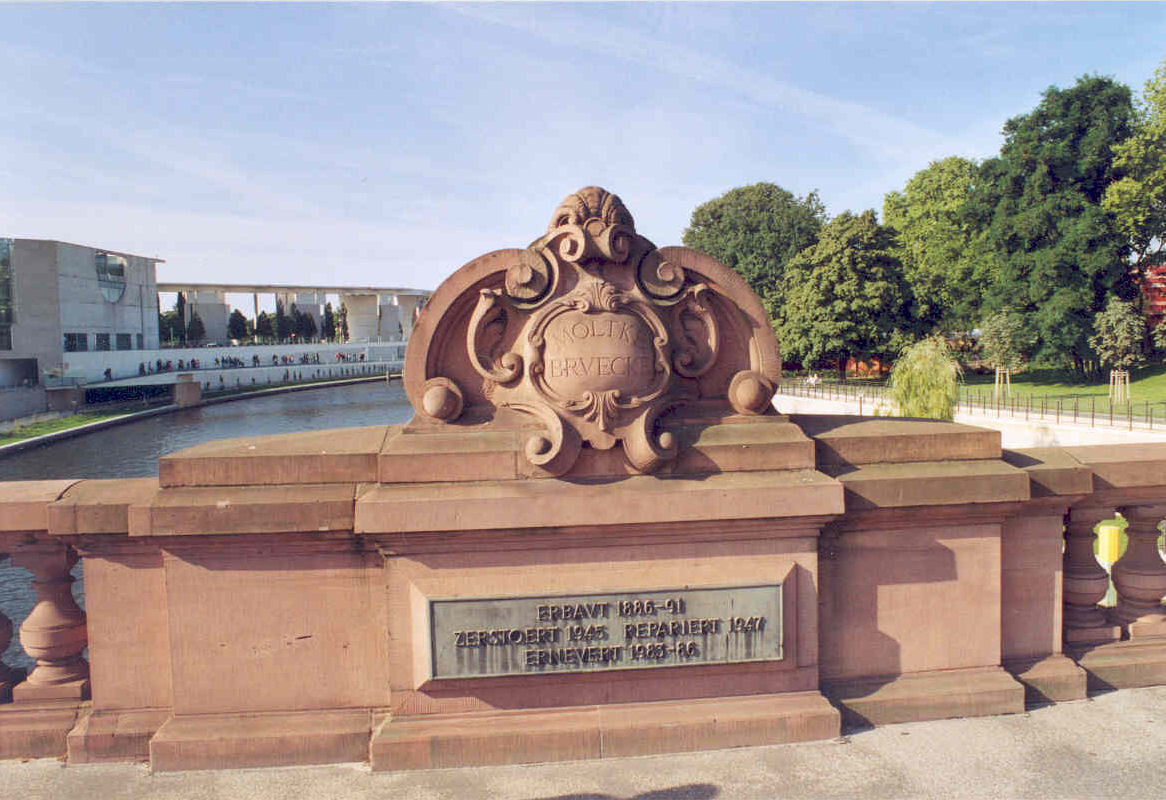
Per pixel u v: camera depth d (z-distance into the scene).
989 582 4.15
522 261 3.99
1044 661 4.30
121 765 3.70
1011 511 4.09
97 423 46.50
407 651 3.69
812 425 4.48
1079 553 4.51
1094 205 37.88
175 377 63.31
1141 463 4.36
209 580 3.71
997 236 40.84
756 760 3.67
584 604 3.70
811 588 3.88
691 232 64.69
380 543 3.62
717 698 3.86
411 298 114.88
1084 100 39.00
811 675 3.92
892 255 46.69
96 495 3.79
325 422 51.12
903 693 4.02
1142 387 35.84
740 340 4.23
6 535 3.78
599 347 3.89
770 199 61.22
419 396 3.94
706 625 3.77
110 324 62.47
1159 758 3.63
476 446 3.78
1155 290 41.66
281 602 3.75
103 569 3.77
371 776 3.57
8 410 48.47
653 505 3.68
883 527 4.06
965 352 54.75
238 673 3.74
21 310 52.38
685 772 3.57
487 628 3.66
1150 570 4.54
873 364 53.22
